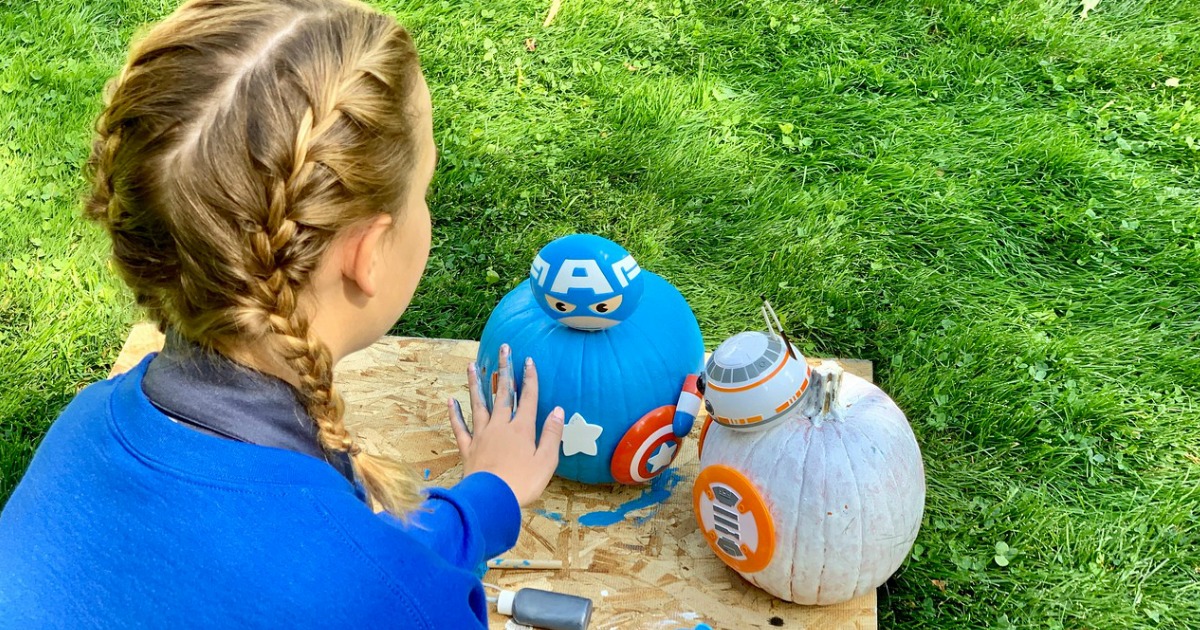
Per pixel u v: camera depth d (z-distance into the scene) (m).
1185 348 2.60
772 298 2.78
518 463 1.44
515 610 1.75
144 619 0.83
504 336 1.90
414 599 0.89
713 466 1.73
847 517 1.64
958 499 2.24
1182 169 3.14
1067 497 2.25
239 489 0.85
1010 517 2.21
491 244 2.94
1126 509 2.23
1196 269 2.81
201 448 0.86
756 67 3.53
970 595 2.07
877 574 1.73
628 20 3.68
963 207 3.03
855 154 3.23
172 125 0.81
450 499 1.08
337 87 0.85
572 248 1.74
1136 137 3.26
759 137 3.28
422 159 0.98
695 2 3.76
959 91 3.46
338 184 0.85
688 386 1.88
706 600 1.84
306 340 0.87
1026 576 2.08
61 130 3.17
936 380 2.51
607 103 3.38
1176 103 3.38
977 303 2.75
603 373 1.82
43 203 2.93
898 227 2.98
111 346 2.59
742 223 3.00
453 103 3.38
